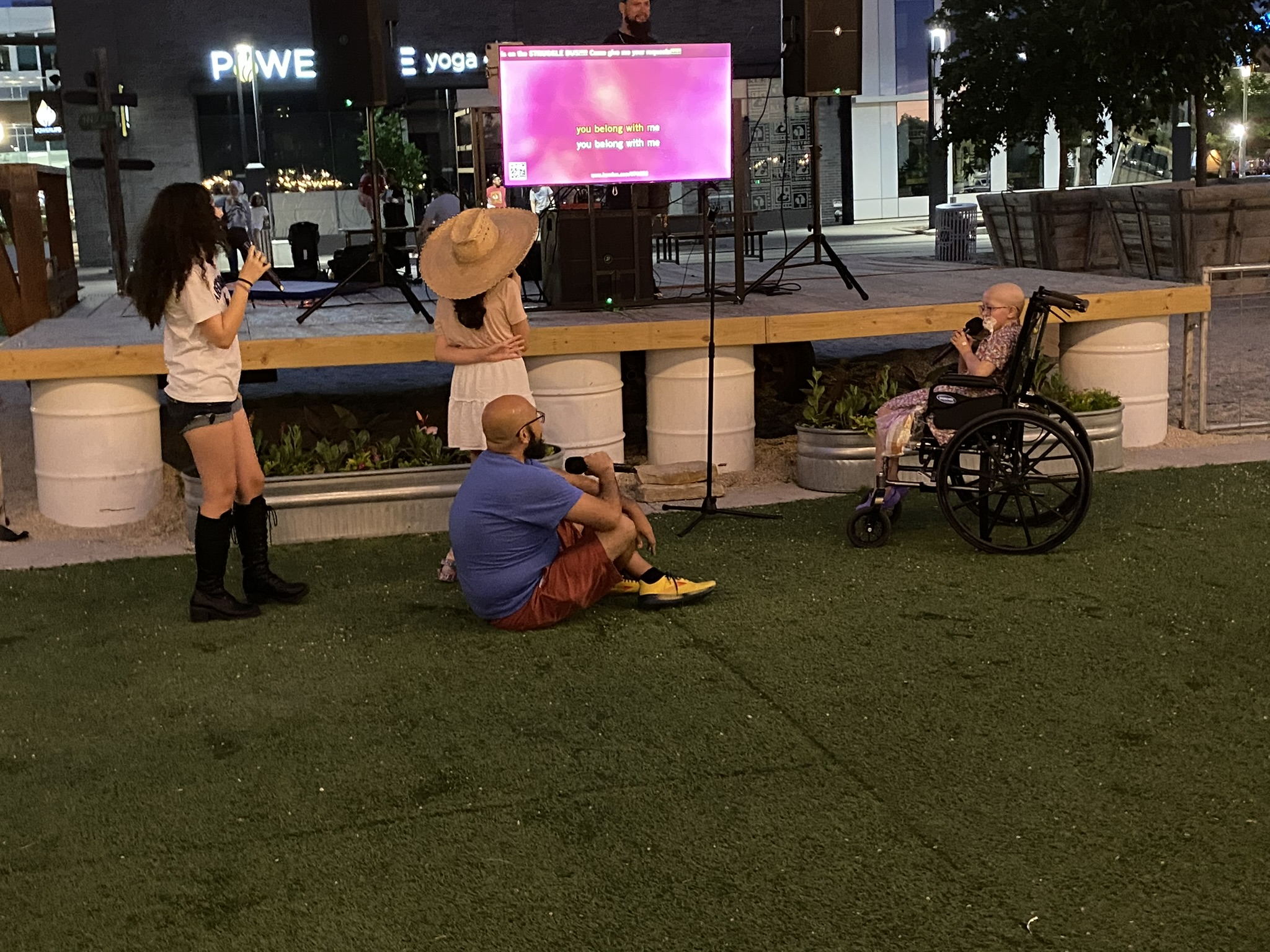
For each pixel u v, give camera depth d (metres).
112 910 2.96
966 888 2.92
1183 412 7.76
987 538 5.47
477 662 4.42
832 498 6.52
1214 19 11.91
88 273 21.92
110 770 3.69
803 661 4.32
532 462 5.31
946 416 5.45
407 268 10.44
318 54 7.84
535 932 2.81
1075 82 14.08
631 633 4.64
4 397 9.74
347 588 5.28
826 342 9.09
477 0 24.44
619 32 8.17
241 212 15.90
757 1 25.08
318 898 2.98
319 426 7.59
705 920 2.84
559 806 3.38
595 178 7.82
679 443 7.01
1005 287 5.50
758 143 26.83
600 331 6.75
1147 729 3.71
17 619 5.04
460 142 15.56
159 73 24.41
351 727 3.92
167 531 6.39
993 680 4.11
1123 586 4.97
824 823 3.24
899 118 29.19
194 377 4.78
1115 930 2.74
